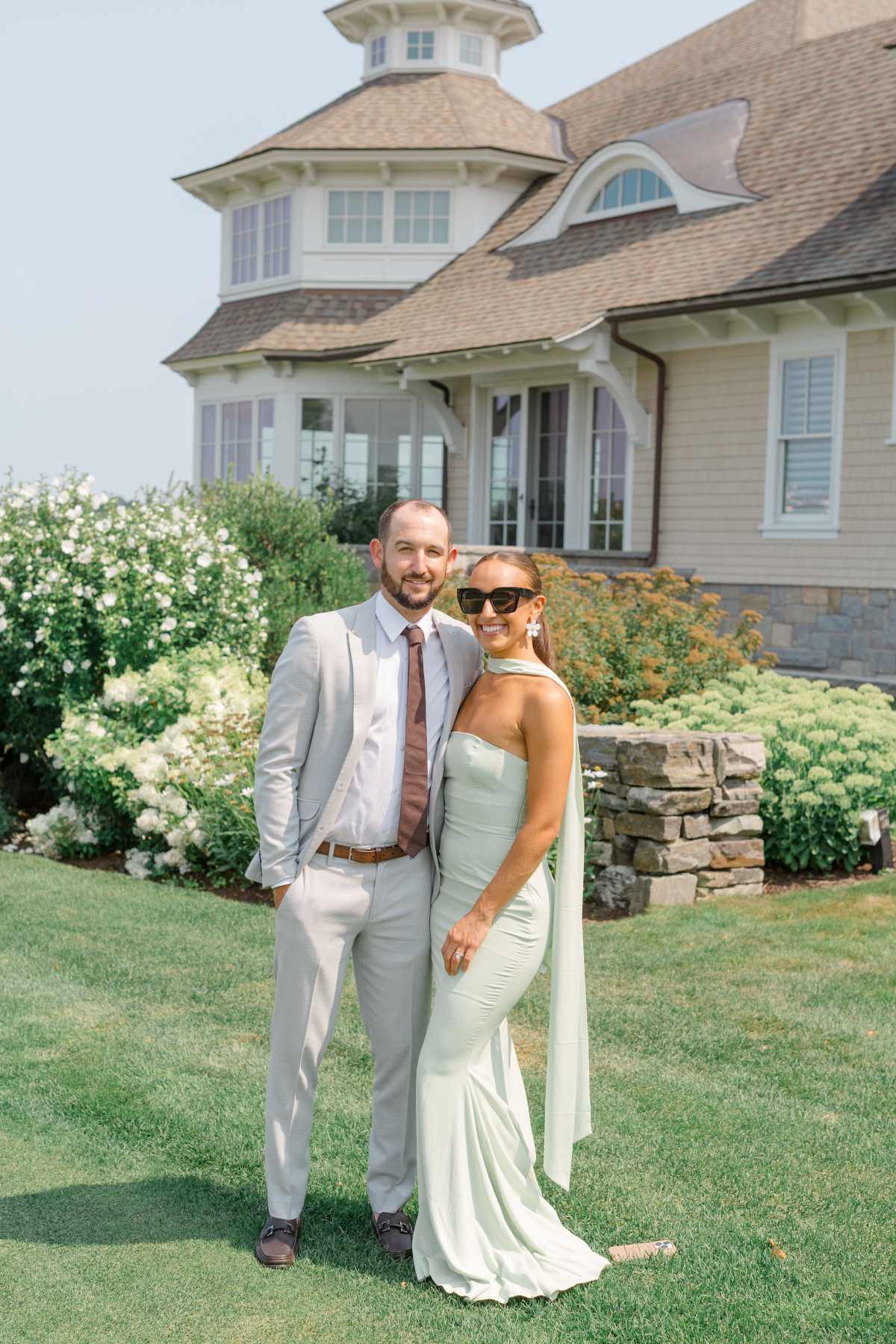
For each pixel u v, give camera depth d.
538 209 19.22
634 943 6.46
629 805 7.32
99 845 9.08
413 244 19.88
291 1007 3.58
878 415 12.91
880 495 12.92
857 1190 3.95
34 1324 3.22
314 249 20.12
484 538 18.17
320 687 3.52
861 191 13.95
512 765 3.46
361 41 22.59
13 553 9.76
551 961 3.55
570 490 16.66
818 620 13.50
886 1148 4.23
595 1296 3.35
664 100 19.86
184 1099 4.61
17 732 10.41
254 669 10.03
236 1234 3.70
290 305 20.05
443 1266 3.44
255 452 20.48
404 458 19.62
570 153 20.45
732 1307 3.31
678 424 14.99
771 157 15.82
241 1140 4.29
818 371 13.52
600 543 16.38
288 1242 3.56
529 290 16.80
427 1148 3.46
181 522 10.30
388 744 3.54
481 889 3.50
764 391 14.02
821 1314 3.28
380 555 3.57
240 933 6.72
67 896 7.48
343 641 3.53
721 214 15.38
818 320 13.38
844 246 13.02
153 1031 5.29
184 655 9.65
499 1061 3.60
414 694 3.56
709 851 7.34
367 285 20.03
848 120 15.50
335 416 19.67
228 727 8.44
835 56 17.25
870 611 13.02
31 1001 5.65
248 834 7.73
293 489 13.37
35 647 9.95
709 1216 3.78
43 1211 3.81
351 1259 3.57
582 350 14.88
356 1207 3.87
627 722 9.59
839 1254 3.58
